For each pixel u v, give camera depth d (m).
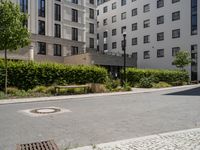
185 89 24.75
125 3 54.22
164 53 45.84
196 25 40.91
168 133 7.32
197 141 6.44
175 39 44.03
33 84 20.34
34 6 37.72
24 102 15.05
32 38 37.12
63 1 41.91
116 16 56.69
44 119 9.66
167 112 11.02
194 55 41.25
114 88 22.69
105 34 60.03
